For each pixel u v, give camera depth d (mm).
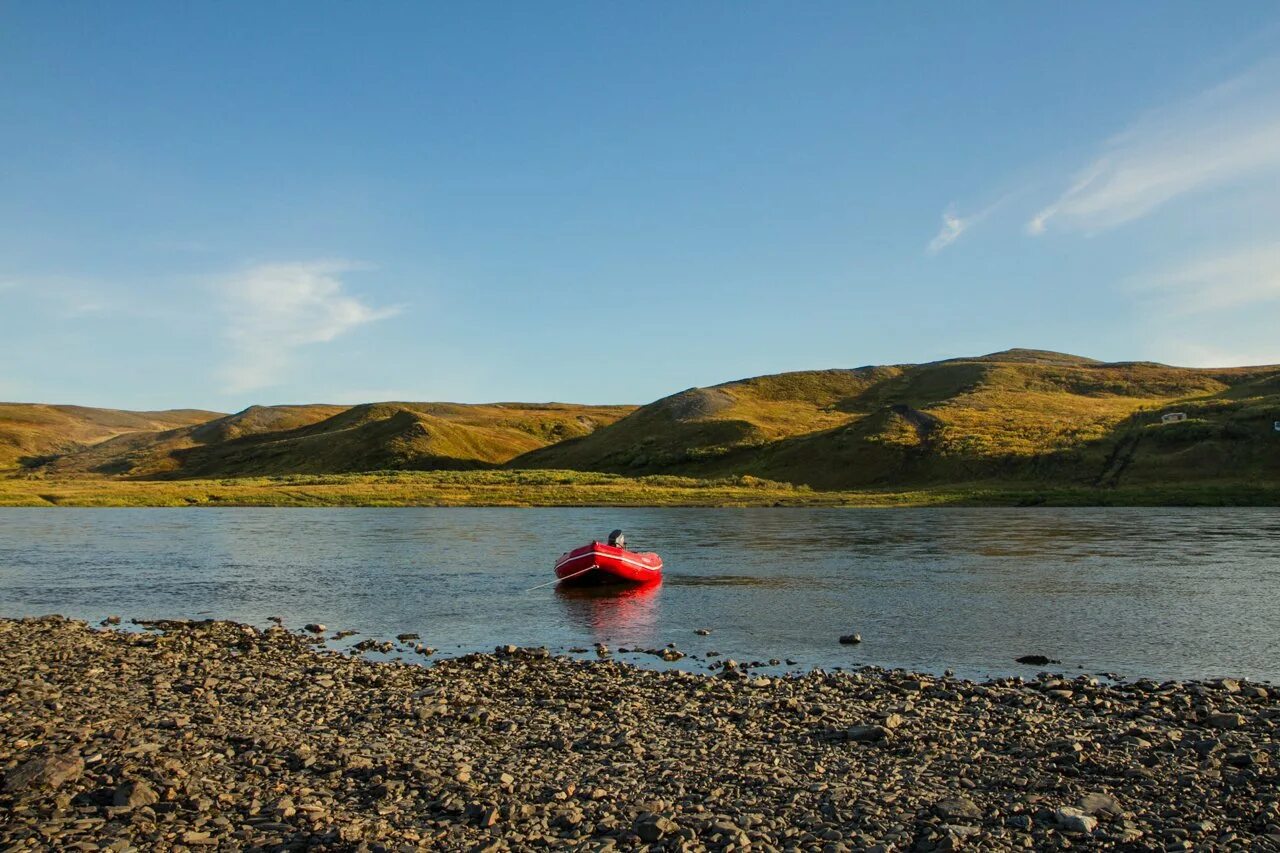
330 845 11367
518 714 18469
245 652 26031
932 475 147125
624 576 40031
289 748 15555
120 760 14500
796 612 33219
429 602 36781
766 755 15391
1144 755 15188
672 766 14766
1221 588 38000
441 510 110125
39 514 101938
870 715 18266
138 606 36094
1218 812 12469
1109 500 109312
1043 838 11641
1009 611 32875
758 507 113500
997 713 18547
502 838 11609
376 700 19562
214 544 63344
